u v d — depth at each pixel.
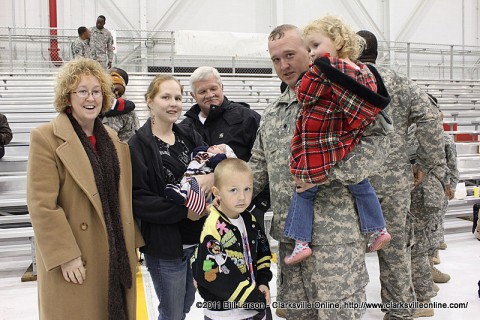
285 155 2.36
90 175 2.20
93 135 2.37
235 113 3.12
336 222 2.21
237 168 2.12
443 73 15.40
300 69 2.42
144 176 2.49
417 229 3.56
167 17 13.54
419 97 2.88
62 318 2.19
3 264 5.27
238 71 14.08
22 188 5.89
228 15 14.03
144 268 4.84
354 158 2.03
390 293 3.04
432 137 2.93
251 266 2.20
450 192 4.18
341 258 2.21
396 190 2.87
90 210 2.23
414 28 15.15
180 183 2.46
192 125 2.96
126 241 2.34
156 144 2.56
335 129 1.99
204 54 12.62
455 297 3.97
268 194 2.73
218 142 3.05
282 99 2.45
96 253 2.24
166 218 2.42
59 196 2.20
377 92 2.04
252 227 2.26
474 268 4.83
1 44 12.34
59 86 2.23
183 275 2.62
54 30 12.65
